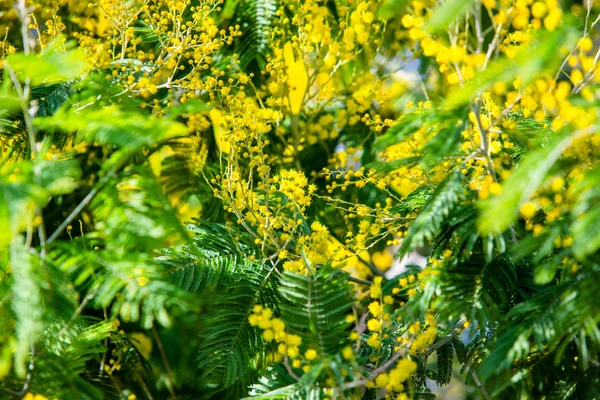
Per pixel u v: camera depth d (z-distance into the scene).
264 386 1.00
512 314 0.89
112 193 0.90
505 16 0.84
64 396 0.91
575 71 0.87
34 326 0.81
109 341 1.11
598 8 0.94
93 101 0.95
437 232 0.94
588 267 0.87
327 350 0.90
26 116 0.88
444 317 0.92
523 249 0.84
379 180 1.04
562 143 0.77
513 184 0.77
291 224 1.04
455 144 0.84
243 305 1.01
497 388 0.94
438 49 0.86
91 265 0.90
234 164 1.06
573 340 0.94
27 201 0.80
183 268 1.01
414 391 1.00
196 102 0.86
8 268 0.87
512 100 0.91
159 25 1.09
